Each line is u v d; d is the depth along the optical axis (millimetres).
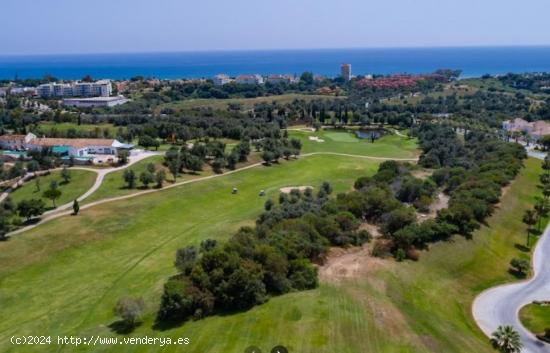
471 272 79375
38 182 119125
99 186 118500
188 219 105500
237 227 95750
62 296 71188
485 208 95750
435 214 98938
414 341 54250
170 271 77000
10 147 154750
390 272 72188
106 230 94875
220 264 62719
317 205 95375
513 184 122062
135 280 74875
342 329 54281
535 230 100500
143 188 119312
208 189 123250
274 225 82062
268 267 64312
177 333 55094
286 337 52312
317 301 60500
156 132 172500
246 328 54375
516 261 82188
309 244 72875
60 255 84938
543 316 68250
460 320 65625
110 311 65125
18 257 82875
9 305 69250
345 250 79125
